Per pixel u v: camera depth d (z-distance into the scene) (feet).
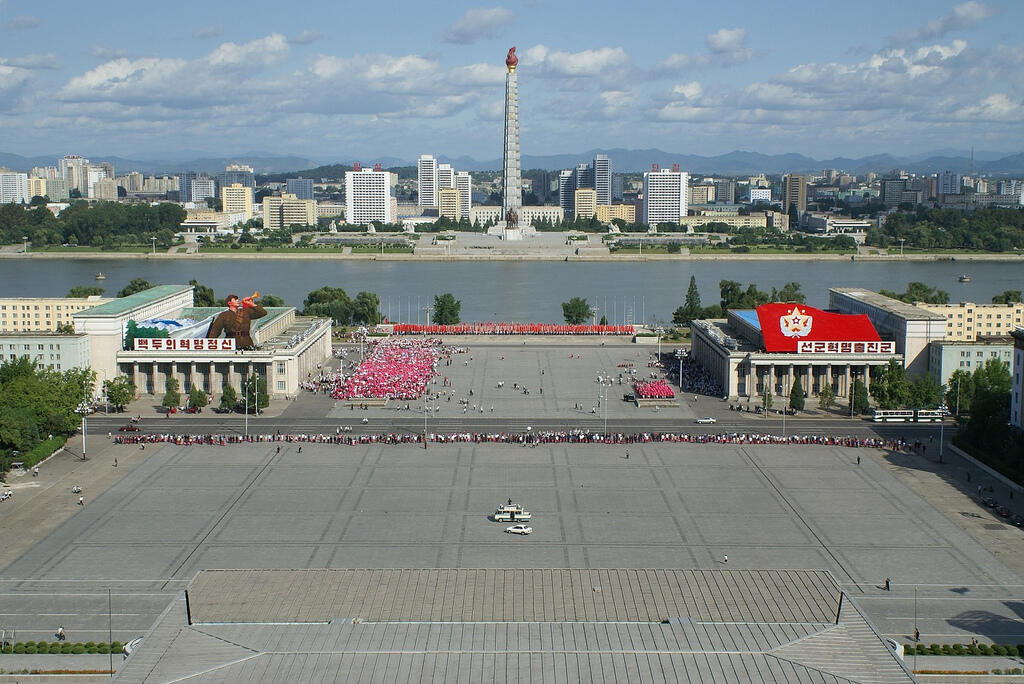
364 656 645.10
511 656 645.10
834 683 618.85
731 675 626.23
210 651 653.71
